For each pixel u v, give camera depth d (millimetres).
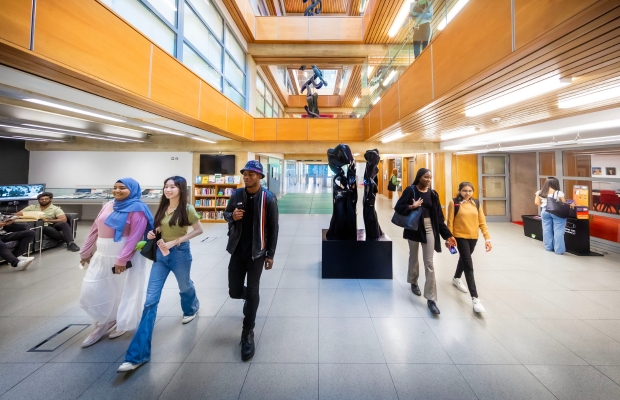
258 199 2234
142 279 2553
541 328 2586
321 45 10453
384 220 8961
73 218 6465
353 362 2129
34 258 4820
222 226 8148
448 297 3266
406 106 4820
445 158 8852
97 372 1993
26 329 2561
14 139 8195
